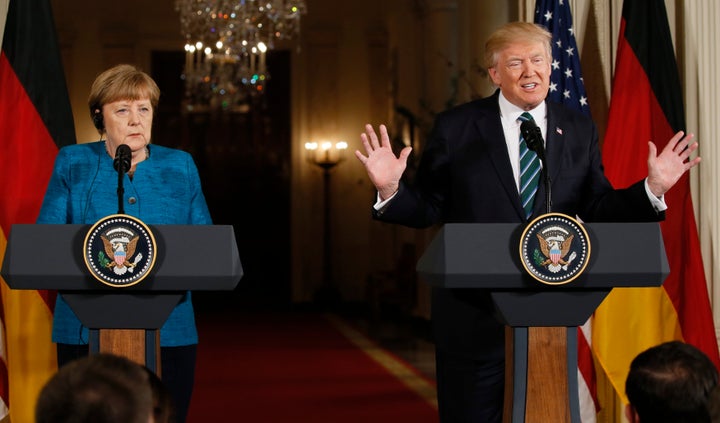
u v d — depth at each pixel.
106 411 2.39
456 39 21.50
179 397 5.70
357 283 29.66
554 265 4.32
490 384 5.68
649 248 4.43
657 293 8.59
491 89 14.84
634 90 8.80
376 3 29.66
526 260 4.31
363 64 29.73
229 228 4.41
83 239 4.33
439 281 4.39
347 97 29.77
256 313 28.05
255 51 22.30
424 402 11.95
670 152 5.19
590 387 8.60
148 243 4.30
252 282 29.95
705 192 9.09
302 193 29.86
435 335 5.91
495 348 5.61
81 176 5.66
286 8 21.39
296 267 29.78
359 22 29.78
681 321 8.55
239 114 30.09
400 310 25.69
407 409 11.43
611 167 8.73
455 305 5.73
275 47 29.77
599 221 5.63
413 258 23.84
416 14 24.16
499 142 5.82
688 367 2.99
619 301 8.59
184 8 21.36
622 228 4.43
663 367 3.02
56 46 8.30
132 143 5.55
